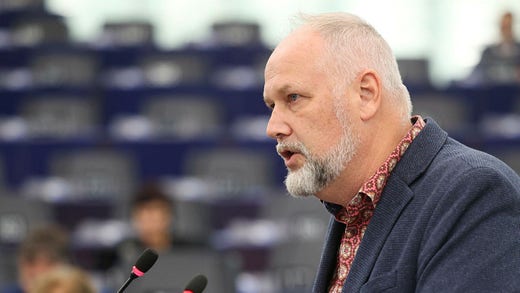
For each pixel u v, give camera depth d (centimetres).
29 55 1432
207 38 1530
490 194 258
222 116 1295
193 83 1332
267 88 276
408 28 1698
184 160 1180
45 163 1180
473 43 1689
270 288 869
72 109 1248
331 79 271
